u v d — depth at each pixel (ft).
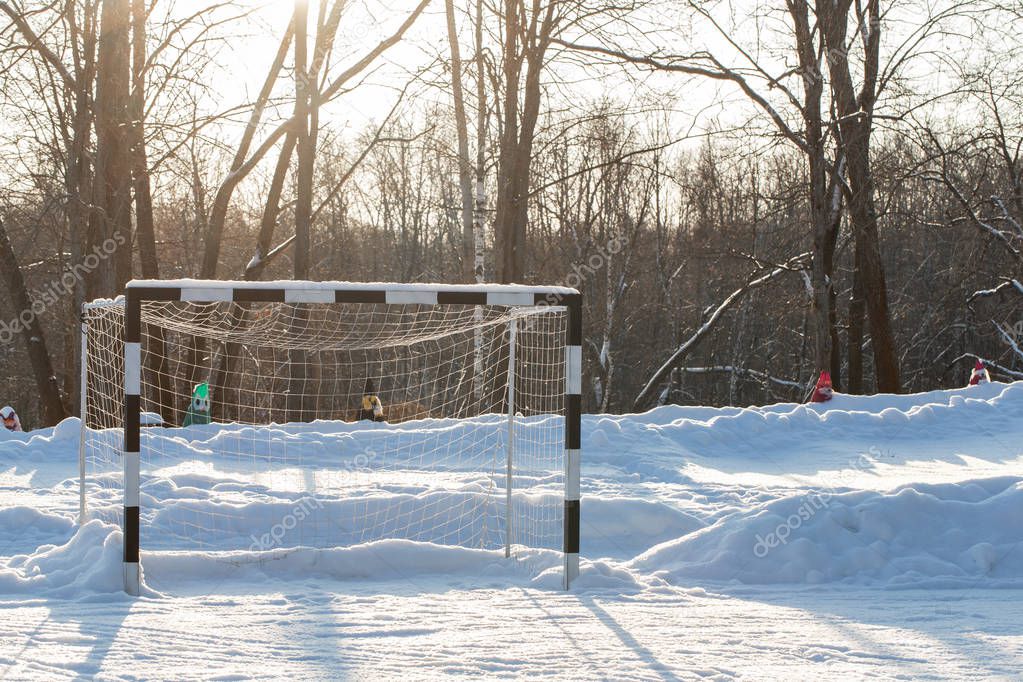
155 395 74.43
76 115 72.43
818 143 75.51
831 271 86.69
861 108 77.92
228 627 21.35
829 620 22.76
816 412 62.80
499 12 76.38
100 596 24.23
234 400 87.45
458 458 51.24
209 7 69.51
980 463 52.54
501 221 80.53
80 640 19.81
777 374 148.97
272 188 80.33
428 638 20.58
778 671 18.31
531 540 34.22
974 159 87.40
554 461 50.47
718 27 73.05
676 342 138.62
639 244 144.15
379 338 39.40
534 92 79.05
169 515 34.19
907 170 82.84
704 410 64.34
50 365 85.97
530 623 22.15
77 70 71.92
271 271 139.74
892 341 86.84
